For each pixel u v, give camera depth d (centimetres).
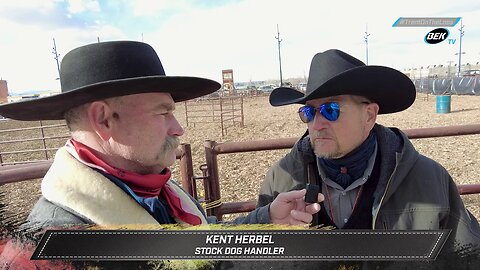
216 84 148
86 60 120
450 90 3083
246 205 246
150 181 127
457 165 699
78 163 120
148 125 122
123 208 118
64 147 129
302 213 138
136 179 124
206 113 2592
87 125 122
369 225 159
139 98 120
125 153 121
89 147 123
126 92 116
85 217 111
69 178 116
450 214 153
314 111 162
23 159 1148
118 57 121
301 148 183
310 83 173
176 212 140
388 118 1644
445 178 163
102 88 111
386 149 161
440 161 739
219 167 785
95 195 115
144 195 127
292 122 1666
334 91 152
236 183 656
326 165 169
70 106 122
